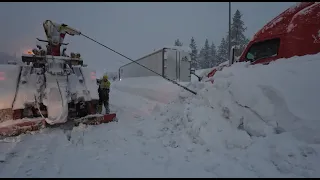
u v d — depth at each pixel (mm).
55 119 4430
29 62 4938
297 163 2838
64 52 5781
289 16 5059
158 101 10234
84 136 4438
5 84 4316
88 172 2953
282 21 5117
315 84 3572
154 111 7027
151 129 4953
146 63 14688
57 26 5383
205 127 4059
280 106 3641
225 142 3697
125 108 8320
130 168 3068
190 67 13031
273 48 5164
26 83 4559
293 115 3396
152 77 13477
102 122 5246
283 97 3633
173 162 3244
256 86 4070
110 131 4781
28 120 4270
